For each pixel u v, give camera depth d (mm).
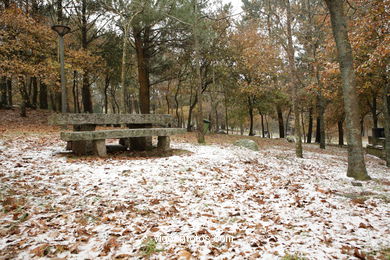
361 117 21531
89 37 19953
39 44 13836
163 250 2684
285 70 16141
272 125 58781
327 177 7203
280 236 3119
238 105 24062
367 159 13508
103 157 6695
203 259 2520
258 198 4734
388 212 4035
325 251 2707
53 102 21906
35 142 8297
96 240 2828
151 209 3844
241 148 10836
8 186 4078
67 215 3377
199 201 4355
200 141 11141
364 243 2891
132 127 8773
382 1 8125
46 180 4555
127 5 13328
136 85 24797
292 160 9859
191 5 13492
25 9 15125
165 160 6863
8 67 12094
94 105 41219
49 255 2461
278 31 11852
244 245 2852
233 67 20078
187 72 21484
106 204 3871
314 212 4051
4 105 16391
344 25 6863
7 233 2795
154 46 16109
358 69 9109
